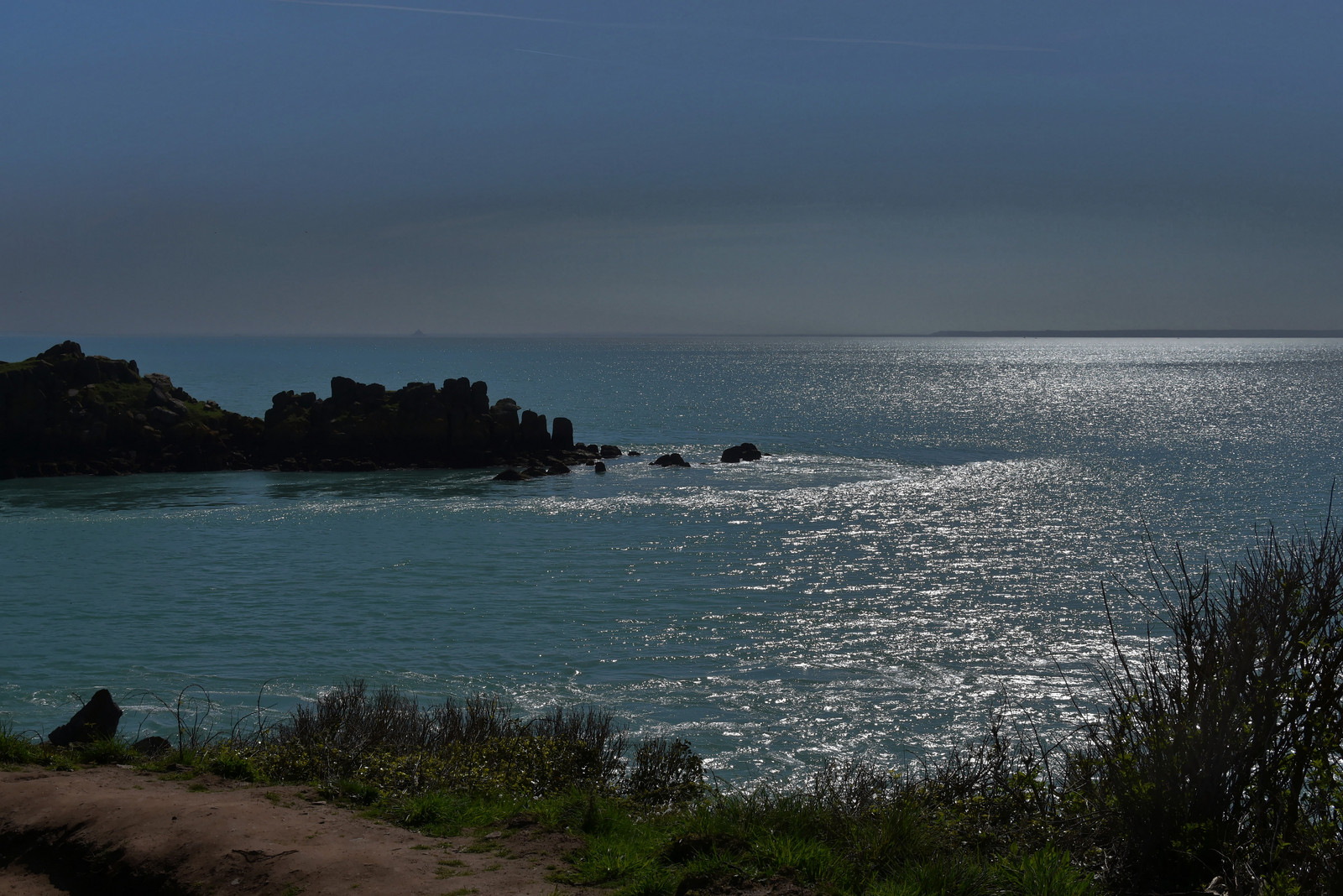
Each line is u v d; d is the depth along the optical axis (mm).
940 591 36656
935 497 58438
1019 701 24984
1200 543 43969
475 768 13289
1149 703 9172
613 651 29734
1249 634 8477
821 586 37562
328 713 15961
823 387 191500
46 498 60188
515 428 78250
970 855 8703
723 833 9391
